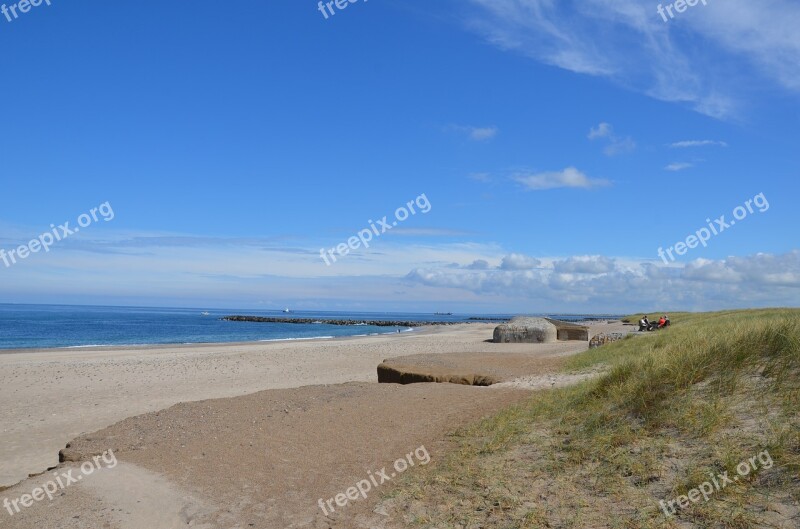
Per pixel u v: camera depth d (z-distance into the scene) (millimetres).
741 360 7879
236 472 7043
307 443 8172
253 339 53625
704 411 6730
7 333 57625
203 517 5770
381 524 5520
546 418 8523
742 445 5781
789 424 5902
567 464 6449
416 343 38094
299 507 5984
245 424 9375
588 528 4941
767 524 4488
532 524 5133
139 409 14648
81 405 15117
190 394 16969
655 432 6711
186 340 51188
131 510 5930
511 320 37594
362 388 12500
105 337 54531
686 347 9539
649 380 8141
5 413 14062
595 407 8227
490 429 8320
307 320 120062
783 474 5066
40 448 11039
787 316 11148
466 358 18828
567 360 18062
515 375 14531
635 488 5543
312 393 12008
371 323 113625
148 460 7621
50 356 27688
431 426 8922
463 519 5434
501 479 6293
